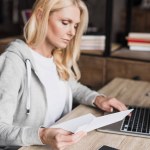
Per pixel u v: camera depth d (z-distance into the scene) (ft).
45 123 4.39
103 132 3.88
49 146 3.51
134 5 12.20
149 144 3.63
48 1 4.15
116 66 7.05
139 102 5.18
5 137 3.50
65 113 5.04
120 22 8.08
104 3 7.84
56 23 4.23
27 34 4.38
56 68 4.85
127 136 3.81
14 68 4.06
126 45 8.02
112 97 5.08
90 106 4.87
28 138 3.43
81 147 3.50
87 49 7.54
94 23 8.07
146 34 7.50
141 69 6.85
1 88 3.85
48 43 4.55
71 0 4.27
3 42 7.71
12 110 3.85
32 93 4.27
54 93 4.60
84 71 7.36
